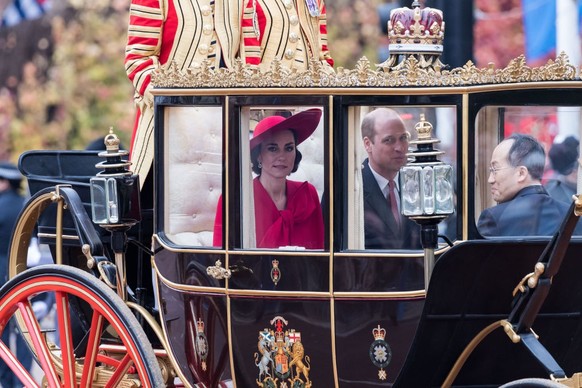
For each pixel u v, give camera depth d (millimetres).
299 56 20250
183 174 18109
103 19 57531
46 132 57406
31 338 19500
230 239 17219
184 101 17641
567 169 16891
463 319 15969
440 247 16156
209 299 17484
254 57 19922
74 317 22000
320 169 16719
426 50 16922
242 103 17031
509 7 53000
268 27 20109
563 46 34188
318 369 16859
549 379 15406
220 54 19547
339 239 16562
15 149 57344
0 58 57625
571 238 15938
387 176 16672
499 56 53094
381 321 16469
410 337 16375
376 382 16625
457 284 15555
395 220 16656
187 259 17656
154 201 18328
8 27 57438
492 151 16375
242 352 17312
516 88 16078
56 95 57281
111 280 18672
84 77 57219
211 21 19672
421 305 16281
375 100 16312
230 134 17172
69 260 20797
